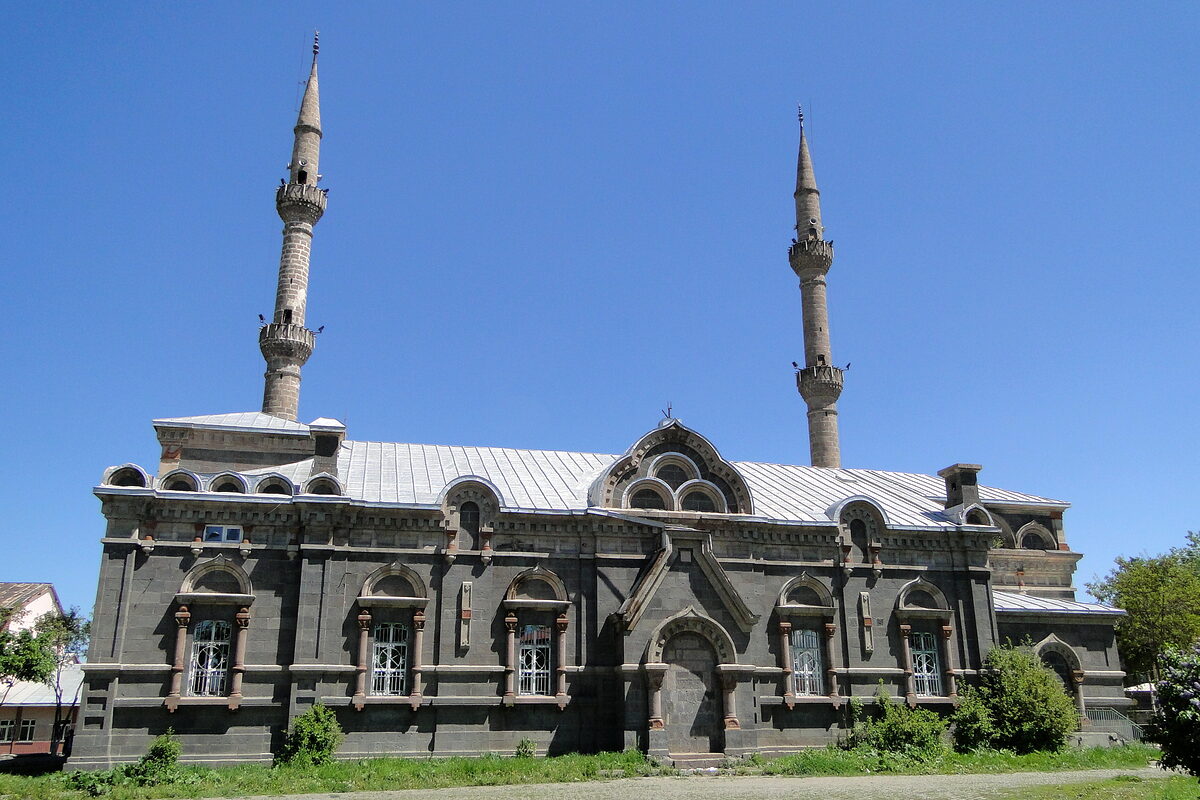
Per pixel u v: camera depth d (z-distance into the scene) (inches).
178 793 1326.3
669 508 1945.1
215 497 1721.2
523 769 1521.9
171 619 1662.2
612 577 1844.2
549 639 1800.0
